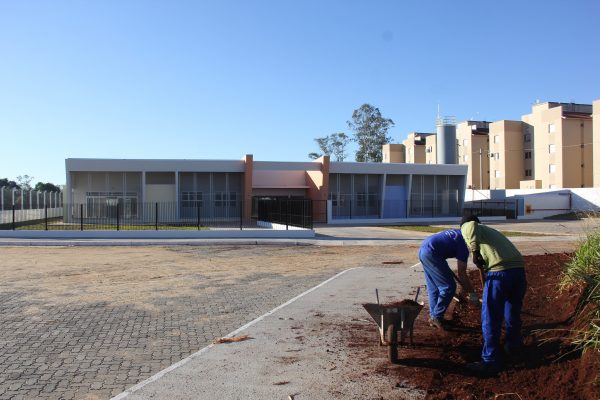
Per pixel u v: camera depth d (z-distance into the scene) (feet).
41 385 17.28
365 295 30.68
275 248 64.39
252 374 17.57
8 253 58.34
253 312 27.89
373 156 249.96
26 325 25.22
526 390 14.93
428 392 15.52
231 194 131.13
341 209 138.62
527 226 109.70
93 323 25.59
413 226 113.29
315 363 18.54
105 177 123.75
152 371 18.62
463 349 19.31
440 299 21.31
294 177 140.15
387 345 18.78
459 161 253.85
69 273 42.68
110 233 79.30
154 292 33.99
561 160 202.39
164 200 125.08
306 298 29.99
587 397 13.57
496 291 17.12
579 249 24.50
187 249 62.90
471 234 17.61
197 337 22.98
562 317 20.34
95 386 17.17
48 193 125.70
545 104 218.18
